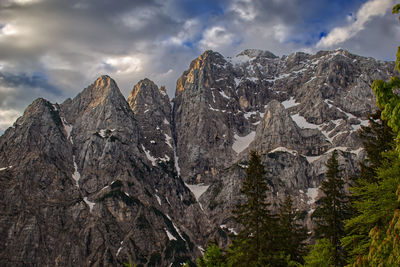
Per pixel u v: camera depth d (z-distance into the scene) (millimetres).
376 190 30328
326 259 40875
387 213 29156
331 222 49594
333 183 51281
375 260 20312
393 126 19594
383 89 20312
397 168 29844
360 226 33719
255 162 52750
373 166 46031
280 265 49062
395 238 19031
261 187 51906
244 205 51875
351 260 32562
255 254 49312
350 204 48625
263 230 50312
